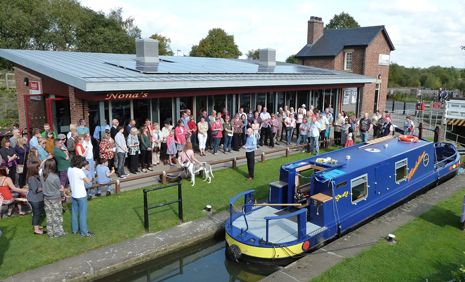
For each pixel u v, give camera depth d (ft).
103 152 36.99
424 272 23.26
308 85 68.39
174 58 70.18
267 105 66.13
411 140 40.01
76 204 26.84
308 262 24.59
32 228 28.07
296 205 27.37
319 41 110.11
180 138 45.96
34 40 138.00
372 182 31.71
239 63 74.84
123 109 46.14
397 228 30.19
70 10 147.33
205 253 28.73
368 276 22.72
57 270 22.75
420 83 227.61
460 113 65.31
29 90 54.44
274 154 54.29
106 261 23.98
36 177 26.50
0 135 50.85
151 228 28.86
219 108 58.03
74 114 43.19
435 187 41.73
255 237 25.80
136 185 38.37
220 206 33.71
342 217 28.60
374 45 101.76
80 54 60.64
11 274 22.06
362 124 56.24
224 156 51.55
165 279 25.16
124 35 161.27
